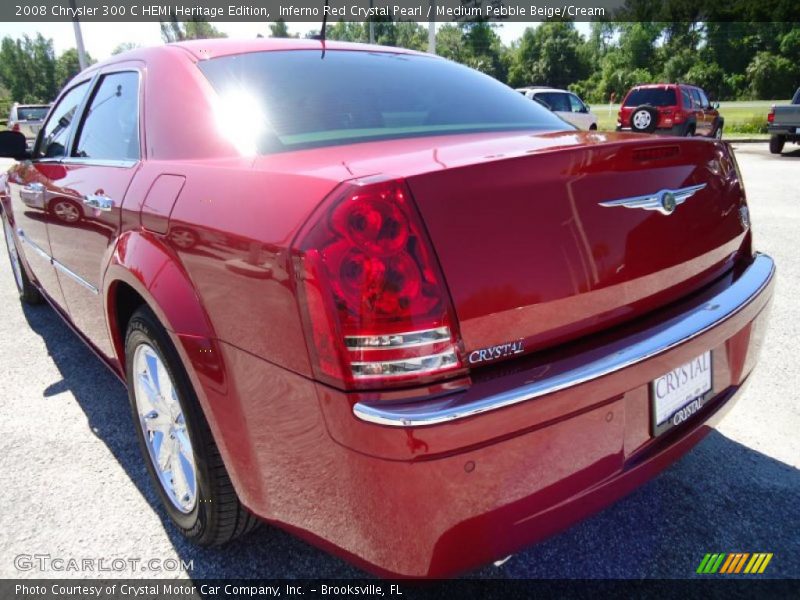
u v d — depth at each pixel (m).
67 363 3.54
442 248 1.31
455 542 1.34
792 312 4.05
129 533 2.14
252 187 1.55
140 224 1.96
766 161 13.88
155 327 1.86
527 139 1.76
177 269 1.74
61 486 2.39
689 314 1.72
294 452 1.45
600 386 1.44
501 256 1.38
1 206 4.28
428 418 1.22
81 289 2.69
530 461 1.37
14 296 4.85
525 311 1.41
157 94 2.20
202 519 1.92
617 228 1.58
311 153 1.73
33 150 3.48
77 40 15.59
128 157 2.29
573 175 1.50
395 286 1.26
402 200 1.28
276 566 1.99
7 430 2.80
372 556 1.37
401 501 1.28
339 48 2.49
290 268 1.33
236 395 1.57
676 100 14.89
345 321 1.26
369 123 2.02
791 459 2.48
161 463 2.14
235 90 2.03
